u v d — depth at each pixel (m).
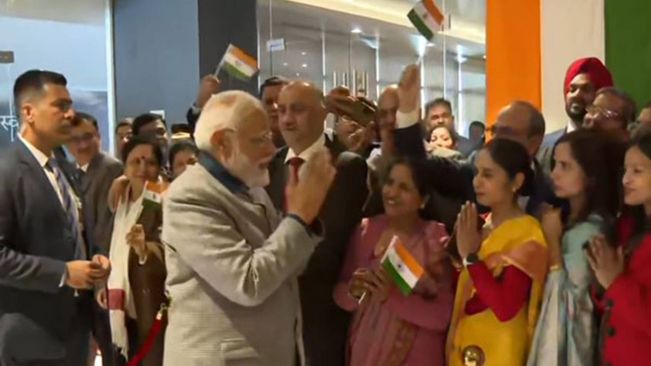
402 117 2.88
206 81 4.57
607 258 2.26
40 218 2.78
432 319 2.63
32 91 2.84
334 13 7.33
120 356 3.19
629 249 2.30
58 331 2.84
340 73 7.38
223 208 2.18
